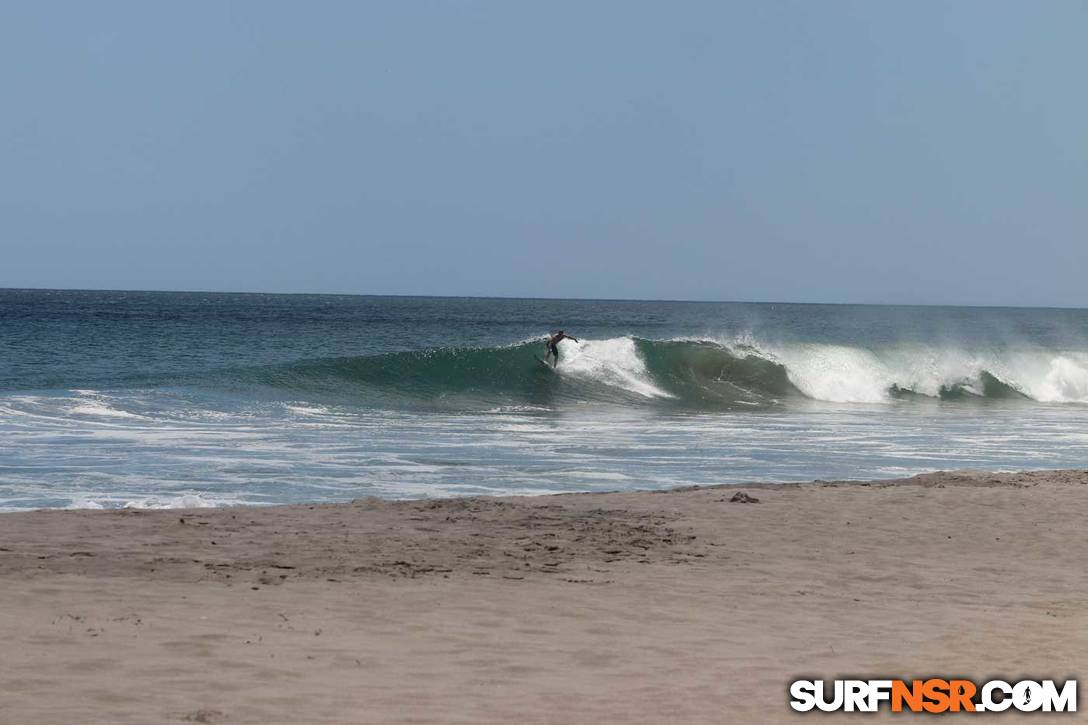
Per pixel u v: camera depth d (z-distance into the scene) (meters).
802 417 117.56
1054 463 82.62
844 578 38.91
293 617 30.61
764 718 22.77
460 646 28.20
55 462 70.19
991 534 47.50
